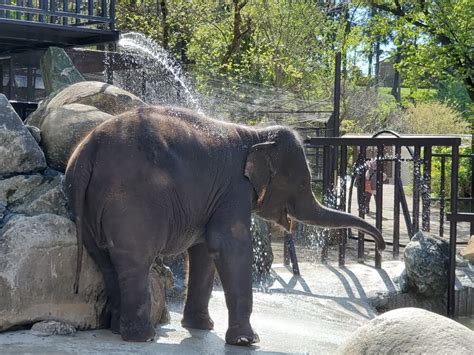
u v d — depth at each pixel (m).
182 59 22.56
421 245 10.01
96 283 6.44
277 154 6.88
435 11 23.02
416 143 10.47
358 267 11.00
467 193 21.36
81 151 6.19
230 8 22.73
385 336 4.85
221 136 6.66
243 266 6.47
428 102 35.03
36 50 10.62
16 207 6.57
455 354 4.52
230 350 6.19
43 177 6.83
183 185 6.27
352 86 28.86
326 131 18.28
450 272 9.72
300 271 10.70
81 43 10.09
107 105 7.66
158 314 6.94
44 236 6.19
